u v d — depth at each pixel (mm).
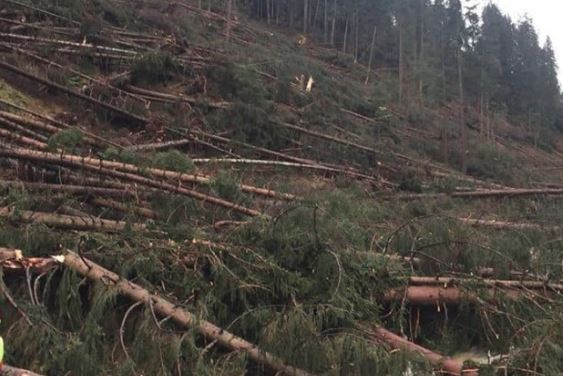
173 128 10664
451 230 6586
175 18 16500
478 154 20594
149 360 4074
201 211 6594
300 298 4992
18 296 4336
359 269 5410
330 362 4285
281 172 10781
